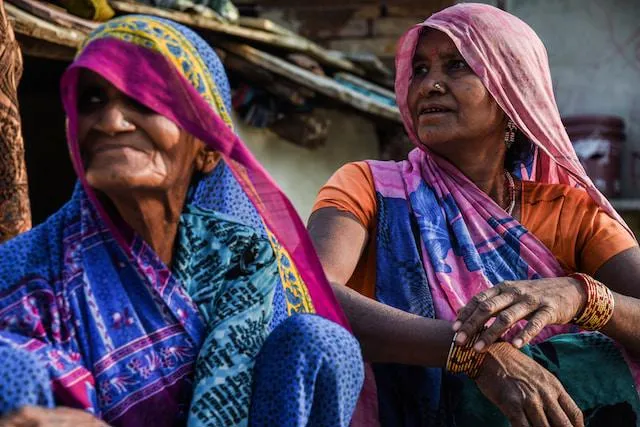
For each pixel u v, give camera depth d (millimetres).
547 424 2162
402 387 2379
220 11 6027
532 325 2217
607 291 2383
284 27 8016
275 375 1726
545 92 2697
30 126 6898
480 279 2482
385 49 7965
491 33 2625
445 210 2590
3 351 1486
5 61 2400
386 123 7137
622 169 7184
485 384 2205
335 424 1735
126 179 1684
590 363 2396
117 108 1690
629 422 2393
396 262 2498
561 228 2660
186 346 1767
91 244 1744
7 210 2412
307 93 6367
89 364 1673
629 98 7195
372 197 2598
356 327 2299
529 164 2795
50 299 1680
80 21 5059
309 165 6945
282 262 2008
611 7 7223
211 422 1710
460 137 2590
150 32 1727
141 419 1697
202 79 1789
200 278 1836
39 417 1437
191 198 1901
